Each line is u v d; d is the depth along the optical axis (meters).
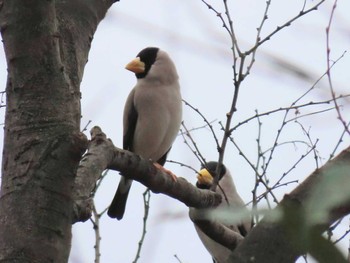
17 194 4.35
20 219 4.29
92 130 6.34
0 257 4.21
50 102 4.50
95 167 5.84
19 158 4.44
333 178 1.94
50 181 4.36
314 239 1.92
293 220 1.95
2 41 4.56
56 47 4.50
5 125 4.61
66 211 4.37
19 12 4.35
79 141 4.38
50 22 4.42
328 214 2.22
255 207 2.04
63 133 4.43
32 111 4.49
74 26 5.62
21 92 4.53
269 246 3.14
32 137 4.45
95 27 5.84
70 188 4.41
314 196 1.96
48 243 4.25
